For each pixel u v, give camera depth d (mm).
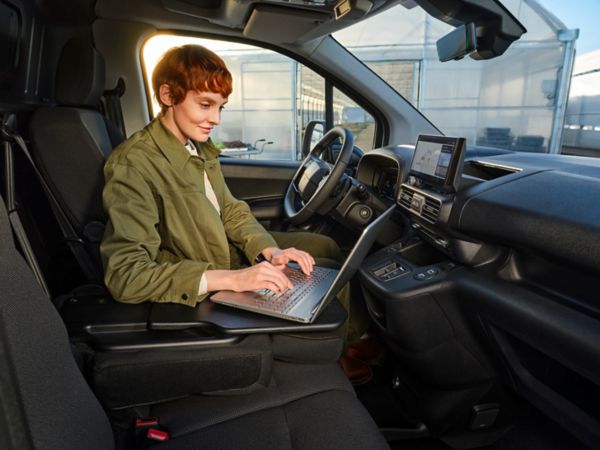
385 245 1692
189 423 790
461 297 1101
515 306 933
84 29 1902
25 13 1349
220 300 881
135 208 903
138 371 744
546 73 1647
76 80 1206
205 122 970
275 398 847
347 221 1721
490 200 1038
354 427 764
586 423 915
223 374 777
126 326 817
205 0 1830
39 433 445
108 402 758
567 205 877
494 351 1103
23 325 459
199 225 1023
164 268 881
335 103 2219
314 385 884
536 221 899
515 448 1258
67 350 567
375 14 1715
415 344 1210
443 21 1627
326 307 874
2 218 470
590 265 789
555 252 855
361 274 1363
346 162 1562
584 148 1471
